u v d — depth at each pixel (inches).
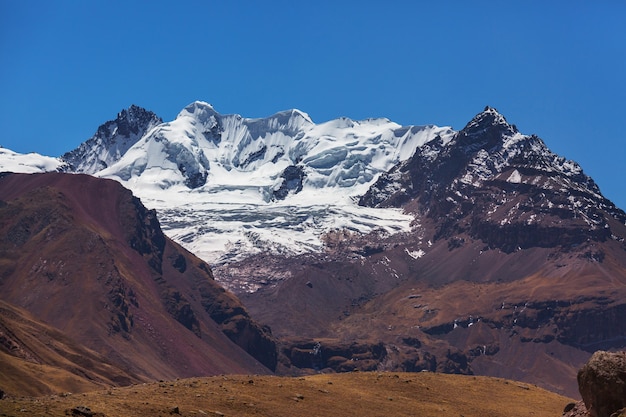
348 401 4611.2
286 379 4980.3
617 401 3715.6
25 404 3727.9
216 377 4909.0
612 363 3759.8
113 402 3983.8
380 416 4411.9
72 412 3666.3
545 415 4702.3
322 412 4350.4
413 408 4611.2
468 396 5000.0
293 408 4350.4
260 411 4220.0
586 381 3809.1
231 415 4069.9
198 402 4212.6
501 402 4923.7
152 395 4264.3
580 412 3993.6
